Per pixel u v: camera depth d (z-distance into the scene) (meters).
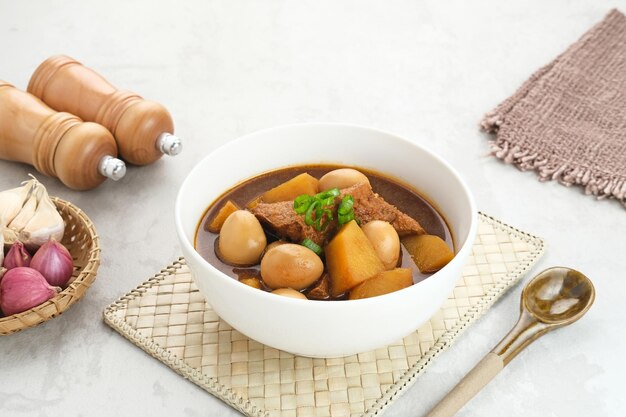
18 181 0.75
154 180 0.76
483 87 0.88
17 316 0.58
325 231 0.57
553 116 0.82
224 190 0.62
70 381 0.59
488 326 0.63
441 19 0.99
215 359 0.59
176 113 0.84
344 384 0.57
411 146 0.62
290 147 0.63
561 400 0.58
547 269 0.63
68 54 0.91
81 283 0.61
